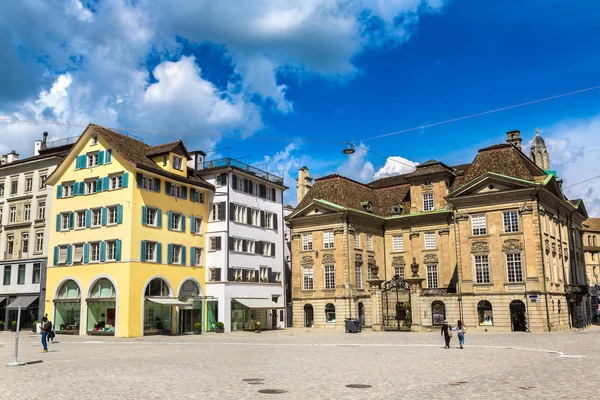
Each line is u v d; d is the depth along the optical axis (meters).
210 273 60.81
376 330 55.66
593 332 51.09
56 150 63.41
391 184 76.44
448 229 67.12
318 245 68.06
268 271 67.31
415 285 54.25
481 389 17.28
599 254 122.06
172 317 55.28
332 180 71.12
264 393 16.59
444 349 33.25
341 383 18.72
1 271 61.62
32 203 60.62
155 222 54.59
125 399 15.58
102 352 33.03
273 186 70.31
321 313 66.50
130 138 58.41
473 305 57.44
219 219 61.38
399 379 19.72
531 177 56.44
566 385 17.92
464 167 74.38
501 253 56.69
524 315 54.78
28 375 21.36
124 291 50.56
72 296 54.78
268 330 63.31
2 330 59.72
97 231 53.53
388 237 72.19
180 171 58.97
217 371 22.41
